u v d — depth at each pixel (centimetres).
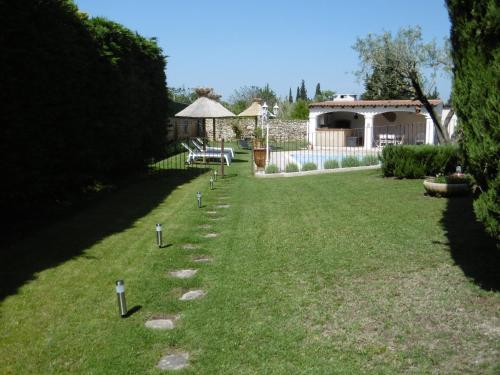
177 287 491
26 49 714
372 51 1388
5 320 409
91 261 580
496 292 423
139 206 953
